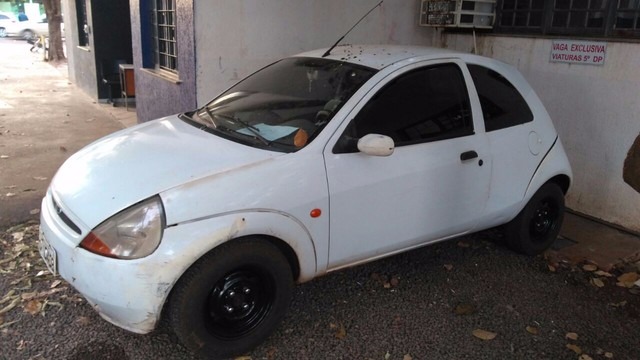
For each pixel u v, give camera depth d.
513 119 3.94
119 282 2.55
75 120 9.16
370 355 3.04
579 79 5.09
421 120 3.44
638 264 4.32
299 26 5.93
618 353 3.19
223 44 5.66
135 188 2.72
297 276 3.08
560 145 4.30
